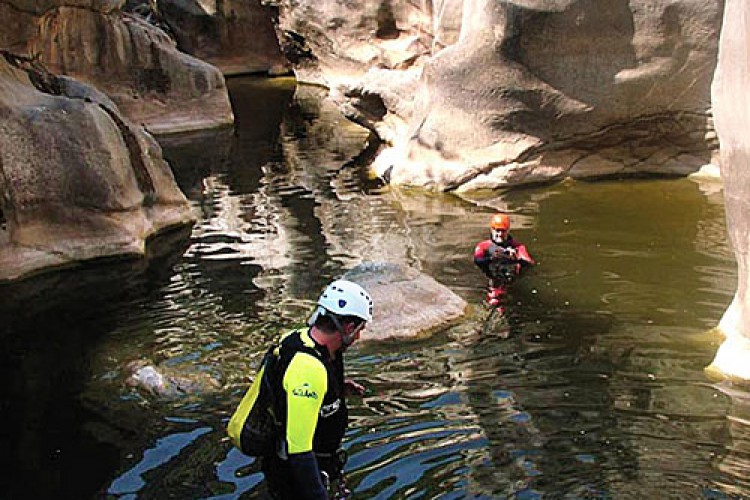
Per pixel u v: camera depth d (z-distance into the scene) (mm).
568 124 11781
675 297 7828
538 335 7223
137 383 6617
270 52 24406
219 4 23516
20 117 9391
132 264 9328
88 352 7234
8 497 5270
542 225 9992
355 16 17812
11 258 8992
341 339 4219
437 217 10555
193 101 17359
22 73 11328
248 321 7688
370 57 17734
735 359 6488
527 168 11766
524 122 11812
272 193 12086
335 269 8875
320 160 14008
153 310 8039
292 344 4164
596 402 6094
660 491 5027
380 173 12734
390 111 13727
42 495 5273
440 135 12023
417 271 8188
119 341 7410
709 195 10875
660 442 5559
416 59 16859
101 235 9508
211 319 7777
